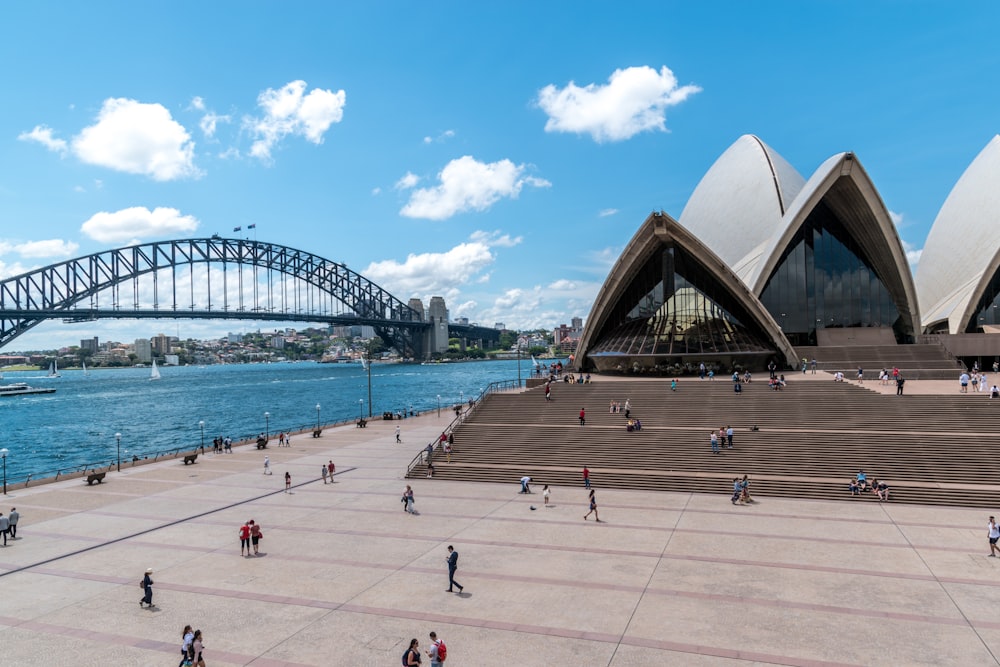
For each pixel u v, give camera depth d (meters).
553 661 14.77
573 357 66.62
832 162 54.03
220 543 24.52
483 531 25.20
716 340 56.62
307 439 54.62
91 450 74.31
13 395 170.75
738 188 69.69
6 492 34.75
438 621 17.11
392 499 31.12
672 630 16.20
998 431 33.22
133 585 20.22
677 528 24.92
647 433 37.62
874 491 28.53
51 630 17.05
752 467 32.25
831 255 63.22
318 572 21.00
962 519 25.23
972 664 14.23
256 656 15.38
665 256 60.34
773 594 18.31
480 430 41.47
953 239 67.62
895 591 18.31
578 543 23.36
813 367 52.03
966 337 58.44
